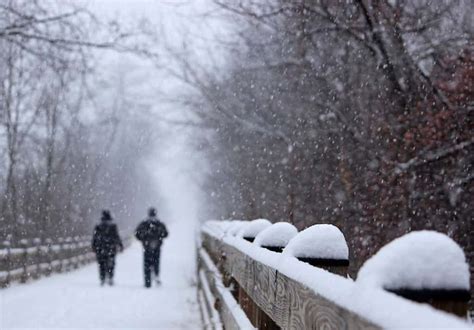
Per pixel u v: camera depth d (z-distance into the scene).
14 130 59.56
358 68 40.44
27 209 75.31
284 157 52.41
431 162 27.33
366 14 33.00
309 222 42.28
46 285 49.88
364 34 34.28
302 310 6.26
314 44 41.56
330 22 37.03
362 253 29.42
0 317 31.27
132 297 41.91
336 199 39.50
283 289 7.67
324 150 41.84
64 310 34.44
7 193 64.44
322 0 35.69
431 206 27.31
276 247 11.60
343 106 40.16
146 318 31.92
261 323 10.86
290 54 45.94
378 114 33.56
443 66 31.50
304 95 45.19
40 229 76.50
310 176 44.41
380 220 28.38
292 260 7.50
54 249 66.88
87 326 28.97
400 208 27.73
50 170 71.12
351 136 36.91
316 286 5.62
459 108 26.62
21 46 32.25
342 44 41.81
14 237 61.31
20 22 31.08
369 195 30.22
